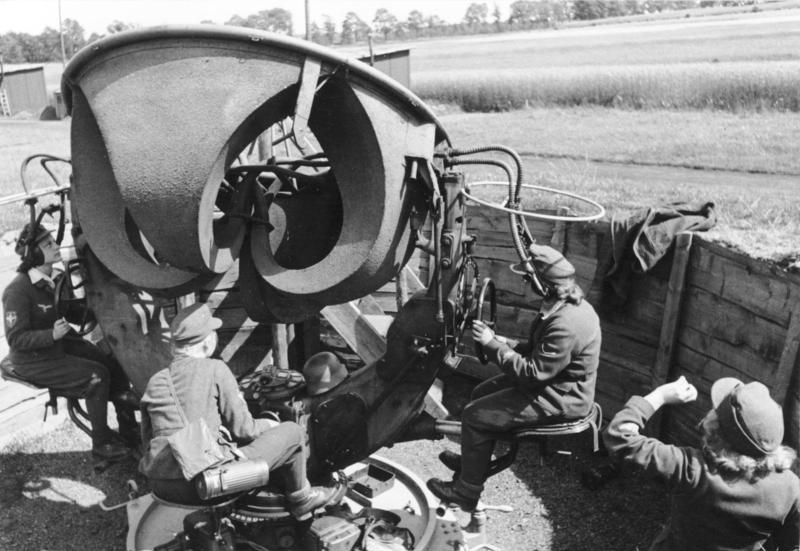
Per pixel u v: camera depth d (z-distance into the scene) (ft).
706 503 9.18
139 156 11.57
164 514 16.38
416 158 12.55
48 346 16.30
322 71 11.64
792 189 25.38
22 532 17.17
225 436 12.01
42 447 20.84
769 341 15.21
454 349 14.07
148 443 13.00
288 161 14.94
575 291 12.56
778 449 8.93
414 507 16.62
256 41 11.25
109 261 13.70
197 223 11.85
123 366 16.17
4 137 59.21
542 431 12.66
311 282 12.83
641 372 19.47
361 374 13.97
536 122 46.52
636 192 26.35
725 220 20.35
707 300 17.20
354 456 13.98
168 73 11.45
